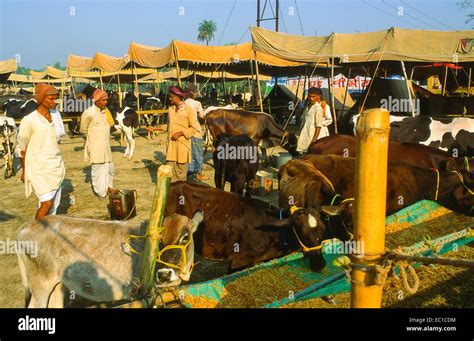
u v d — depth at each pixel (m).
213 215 4.64
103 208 7.79
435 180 5.52
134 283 2.98
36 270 3.46
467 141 8.98
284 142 11.45
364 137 1.80
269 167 10.99
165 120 21.98
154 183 9.69
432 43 10.98
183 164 7.23
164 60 15.24
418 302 4.19
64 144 16.20
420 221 5.21
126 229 3.48
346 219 4.54
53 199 5.39
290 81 31.81
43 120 5.14
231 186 7.59
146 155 13.68
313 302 3.95
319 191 5.23
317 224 3.98
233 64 20.41
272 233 4.54
